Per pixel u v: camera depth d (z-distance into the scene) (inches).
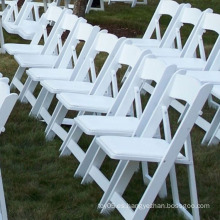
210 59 322.0
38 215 222.8
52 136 304.7
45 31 396.5
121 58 277.1
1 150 285.9
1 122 175.5
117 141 216.2
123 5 685.9
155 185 204.5
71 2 698.8
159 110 228.1
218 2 712.4
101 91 282.8
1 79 187.8
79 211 227.1
